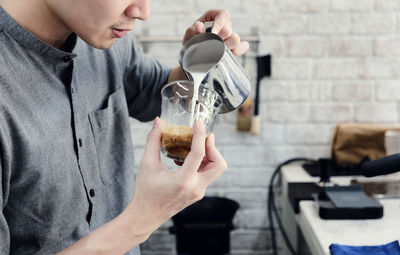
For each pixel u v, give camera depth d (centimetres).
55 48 83
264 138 226
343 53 218
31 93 82
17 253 88
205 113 77
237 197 232
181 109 77
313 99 222
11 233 85
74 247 73
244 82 102
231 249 237
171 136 76
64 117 88
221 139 227
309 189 178
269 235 234
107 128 104
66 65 88
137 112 128
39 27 81
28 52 81
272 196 228
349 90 221
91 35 75
